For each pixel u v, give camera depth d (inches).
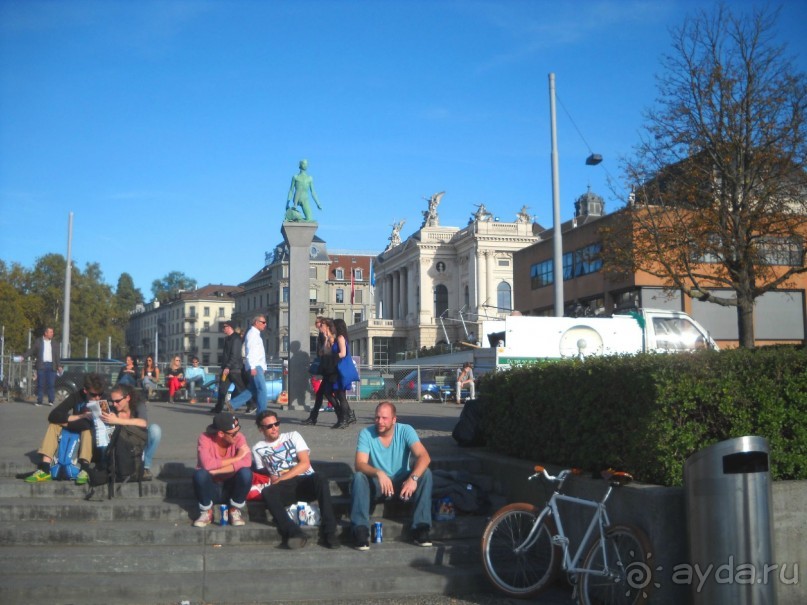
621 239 1026.7
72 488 332.8
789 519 263.9
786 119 923.4
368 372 1066.1
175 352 5374.0
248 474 307.0
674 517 257.8
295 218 690.8
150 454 347.6
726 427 276.5
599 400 305.7
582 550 272.1
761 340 1588.3
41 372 786.2
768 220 922.7
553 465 335.0
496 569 291.9
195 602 270.1
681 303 1536.7
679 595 255.3
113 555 283.4
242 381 650.2
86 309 3361.2
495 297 3668.8
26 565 279.0
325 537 303.1
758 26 924.6
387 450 323.6
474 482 347.3
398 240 4630.9
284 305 4180.6
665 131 967.0
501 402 384.8
